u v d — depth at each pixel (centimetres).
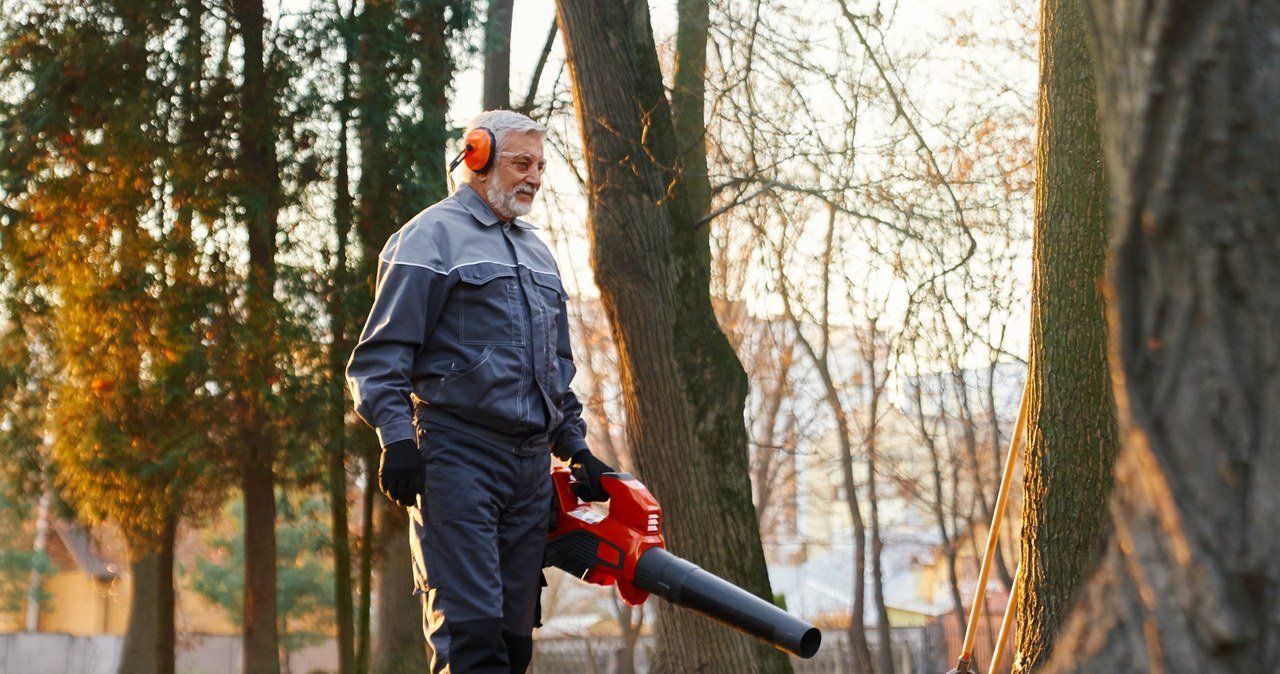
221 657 3250
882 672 2092
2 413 1029
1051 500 525
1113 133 136
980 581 444
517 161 325
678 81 916
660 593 312
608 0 731
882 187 861
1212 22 126
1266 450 126
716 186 818
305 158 983
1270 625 124
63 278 970
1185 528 129
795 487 2941
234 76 973
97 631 3650
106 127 942
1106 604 138
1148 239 133
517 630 323
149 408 970
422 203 989
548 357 323
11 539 3006
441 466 307
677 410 736
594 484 327
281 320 969
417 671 1279
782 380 2230
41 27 953
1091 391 518
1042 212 541
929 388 1453
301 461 1003
